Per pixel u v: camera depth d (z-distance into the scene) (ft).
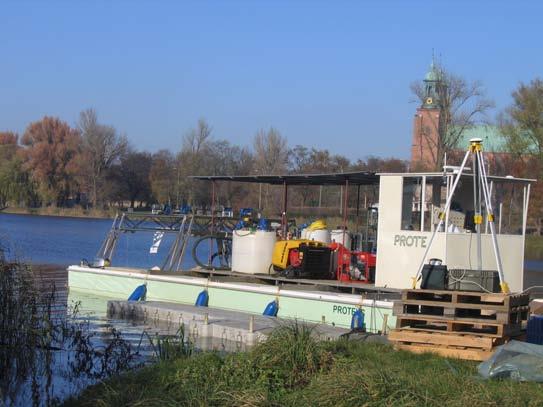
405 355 35.04
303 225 71.20
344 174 58.44
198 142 229.86
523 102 176.86
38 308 41.93
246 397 28.17
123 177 261.44
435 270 38.29
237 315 53.42
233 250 67.00
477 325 36.52
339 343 36.01
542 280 107.45
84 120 255.29
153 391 30.42
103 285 71.82
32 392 34.68
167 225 78.28
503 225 53.78
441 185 51.65
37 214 257.14
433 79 173.47
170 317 55.21
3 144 292.20
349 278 59.00
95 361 41.09
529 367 29.81
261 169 199.00
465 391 27.48
